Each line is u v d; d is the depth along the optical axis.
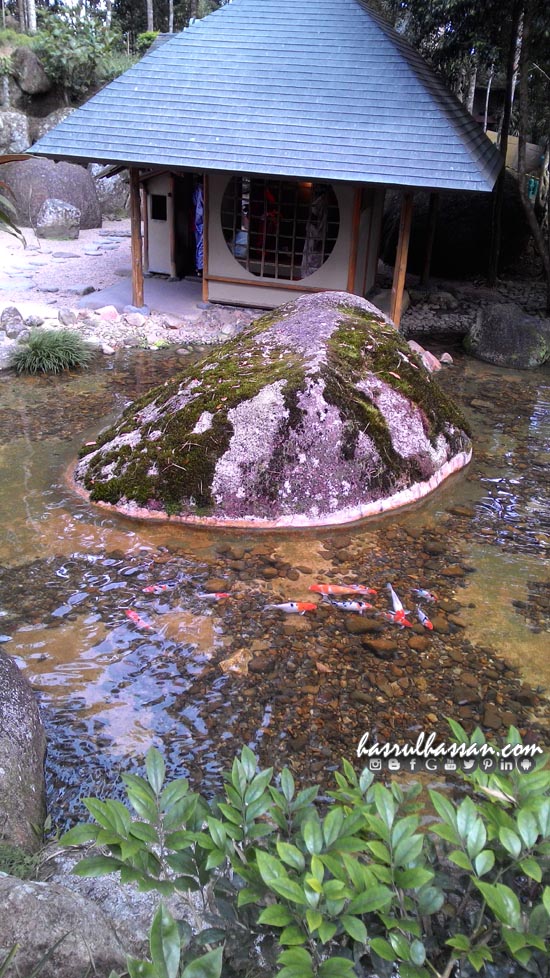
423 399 6.00
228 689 3.53
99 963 1.83
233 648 3.83
